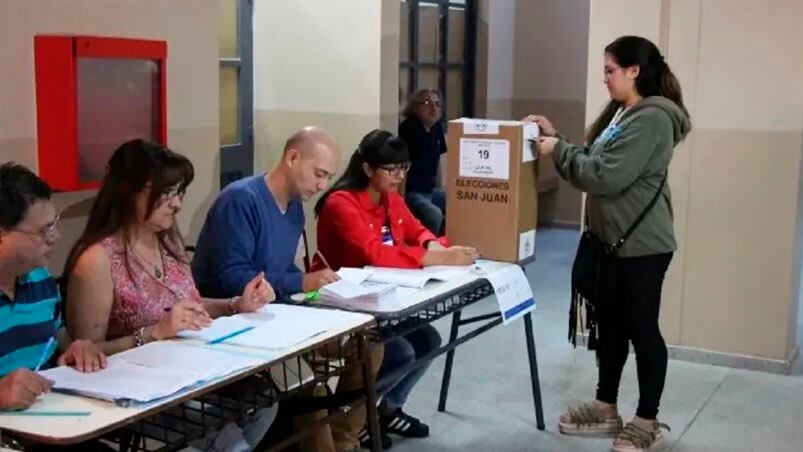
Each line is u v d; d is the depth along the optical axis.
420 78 6.91
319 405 2.59
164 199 2.31
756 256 4.24
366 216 3.17
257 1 5.15
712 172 4.27
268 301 2.45
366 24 4.83
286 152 2.78
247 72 5.19
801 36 4.02
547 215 8.31
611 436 3.48
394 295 2.65
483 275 3.00
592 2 4.41
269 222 2.76
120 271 2.30
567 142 3.28
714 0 4.15
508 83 8.10
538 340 4.69
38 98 2.53
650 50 3.19
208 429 2.01
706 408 3.79
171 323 2.19
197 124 3.15
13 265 1.99
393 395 3.25
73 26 2.64
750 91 4.14
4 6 2.44
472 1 7.46
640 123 3.09
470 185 3.23
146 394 1.76
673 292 4.43
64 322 2.31
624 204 3.18
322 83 5.01
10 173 1.94
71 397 1.79
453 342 3.11
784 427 3.60
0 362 2.04
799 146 4.09
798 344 4.68
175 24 3.01
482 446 3.37
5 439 1.63
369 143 3.14
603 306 3.32
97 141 2.62
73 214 2.71
